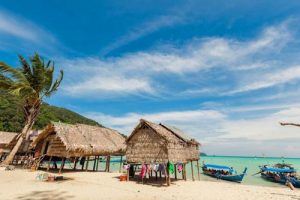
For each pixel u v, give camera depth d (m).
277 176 32.94
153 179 23.38
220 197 15.52
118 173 27.81
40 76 29.83
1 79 27.34
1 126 56.69
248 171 57.69
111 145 30.03
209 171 37.38
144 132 21.12
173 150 20.30
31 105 30.16
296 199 15.65
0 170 23.33
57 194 13.53
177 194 15.79
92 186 17.27
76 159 30.05
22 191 13.84
